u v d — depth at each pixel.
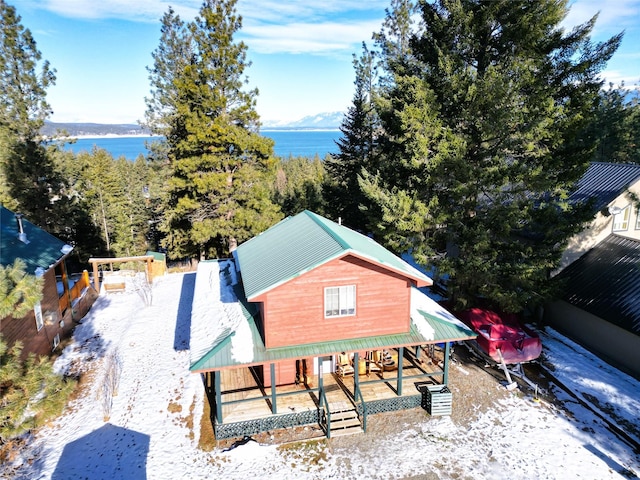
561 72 17.92
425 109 18.64
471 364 18.02
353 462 12.72
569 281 20.03
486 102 17.66
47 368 9.97
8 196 29.64
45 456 12.91
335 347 13.74
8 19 27.81
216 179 27.12
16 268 9.60
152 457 12.89
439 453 13.09
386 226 22.28
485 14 17.94
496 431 14.03
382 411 14.97
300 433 13.96
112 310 24.36
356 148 35.16
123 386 16.55
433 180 19.08
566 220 17.25
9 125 29.38
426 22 20.64
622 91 42.34
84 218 42.03
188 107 27.12
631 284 18.02
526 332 18.38
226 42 26.53
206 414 14.84
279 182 96.56
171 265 41.59
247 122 28.50
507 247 18.34
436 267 19.84
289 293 13.28
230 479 12.08
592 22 17.05
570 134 16.84
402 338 14.46
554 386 16.52
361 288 13.91
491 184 18.08
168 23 32.41
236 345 13.47
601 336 18.25
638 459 12.77
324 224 16.81
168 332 21.31
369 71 34.69
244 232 29.02
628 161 41.19
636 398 15.48
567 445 13.37
